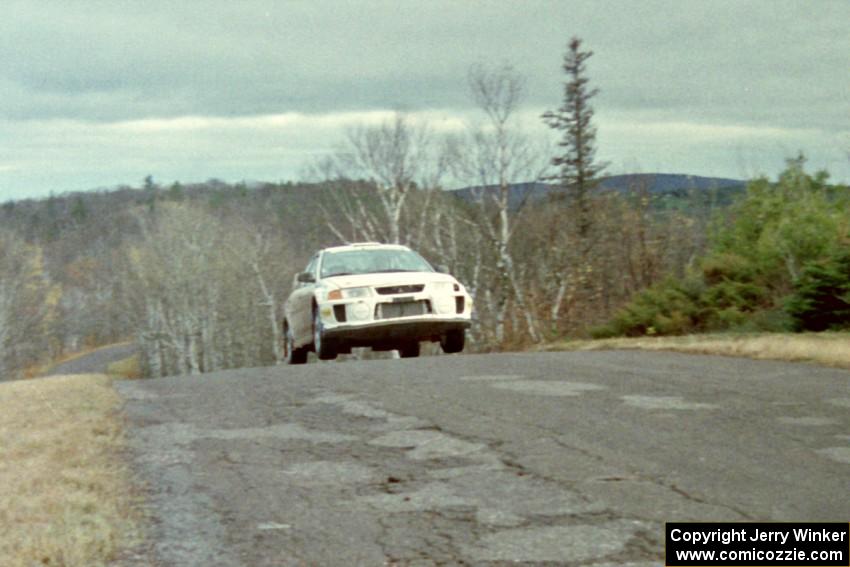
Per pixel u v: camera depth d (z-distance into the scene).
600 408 9.09
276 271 81.12
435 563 5.06
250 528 5.77
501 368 12.45
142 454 7.94
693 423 8.30
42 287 94.88
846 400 9.33
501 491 6.36
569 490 6.31
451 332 16.14
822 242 19.81
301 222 73.12
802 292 17.38
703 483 6.38
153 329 92.12
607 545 5.23
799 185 23.66
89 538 5.45
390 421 8.88
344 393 10.69
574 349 16.95
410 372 12.28
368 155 50.34
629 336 21.95
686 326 20.80
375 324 15.13
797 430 7.96
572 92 62.56
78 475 7.07
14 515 5.99
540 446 7.55
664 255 30.81
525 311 33.94
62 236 187.88
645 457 7.10
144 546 5.49
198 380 12.80
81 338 160.62
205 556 5.29
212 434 8.67
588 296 31.25
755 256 21.67
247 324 84.88
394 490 6.52
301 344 17.73
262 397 10.73
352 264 16.64
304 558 5.21
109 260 161.50
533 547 5.25
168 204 91.88
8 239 87.31
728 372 11.55
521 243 47.28
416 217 52.09
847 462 6.86
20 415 10.09
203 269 86.31
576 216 44.75
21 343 85.44
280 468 7.25
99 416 9.79
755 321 19.02
